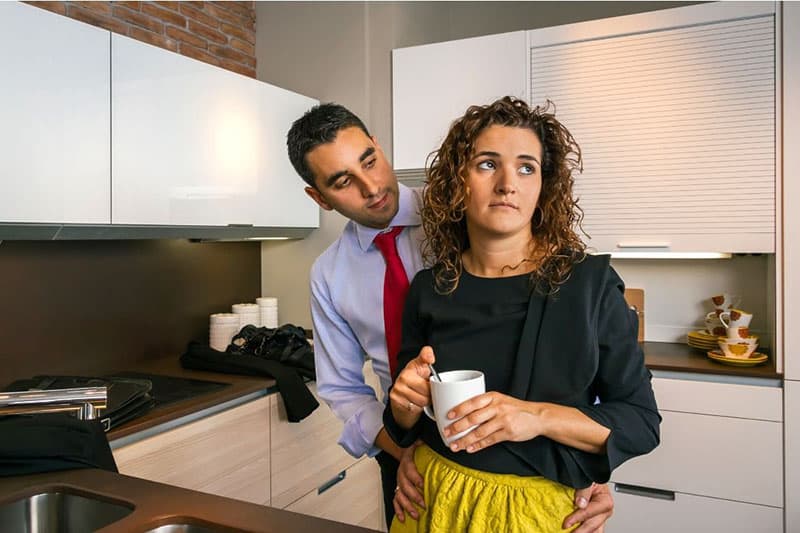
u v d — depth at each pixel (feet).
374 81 9.80
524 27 10.71
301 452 7.70
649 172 8.22
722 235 7.86
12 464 3.52
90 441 3.80
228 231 8.23
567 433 2.55
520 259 2.97
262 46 10.57
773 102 7.55
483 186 2.83
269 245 10.46
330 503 8.22
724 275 9.08
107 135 6.45
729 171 7.80
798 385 7.20
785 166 7.41
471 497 2.70
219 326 8.88
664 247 8.18
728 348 7.82
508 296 2.86
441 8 11.19
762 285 8.86
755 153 7.66
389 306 4.07
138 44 6.77
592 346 2.69
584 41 8.50
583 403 2.75
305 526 2.74
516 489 2.65
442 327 3.01
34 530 3.30
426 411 2.70
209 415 6.42
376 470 9.31
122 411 5.59
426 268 3.62
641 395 2.82
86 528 3.23
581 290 2.74
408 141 9.48
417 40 10.45
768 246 7.62
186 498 3.11
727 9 7.71
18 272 6.81
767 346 8.80
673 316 9.41
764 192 7.63
